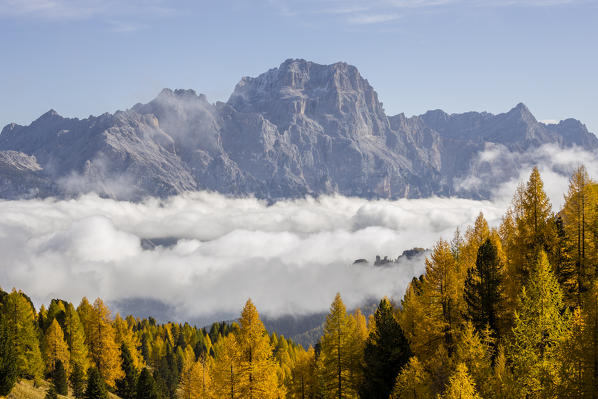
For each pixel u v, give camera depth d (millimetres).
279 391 56125
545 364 30938
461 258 52156
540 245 42844
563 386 29109
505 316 41844
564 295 40312
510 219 48781
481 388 32500
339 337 52500
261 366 51125
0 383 55312
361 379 51594
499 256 46062
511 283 43562
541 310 33344
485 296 41938
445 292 45500
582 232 42750
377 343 46188
